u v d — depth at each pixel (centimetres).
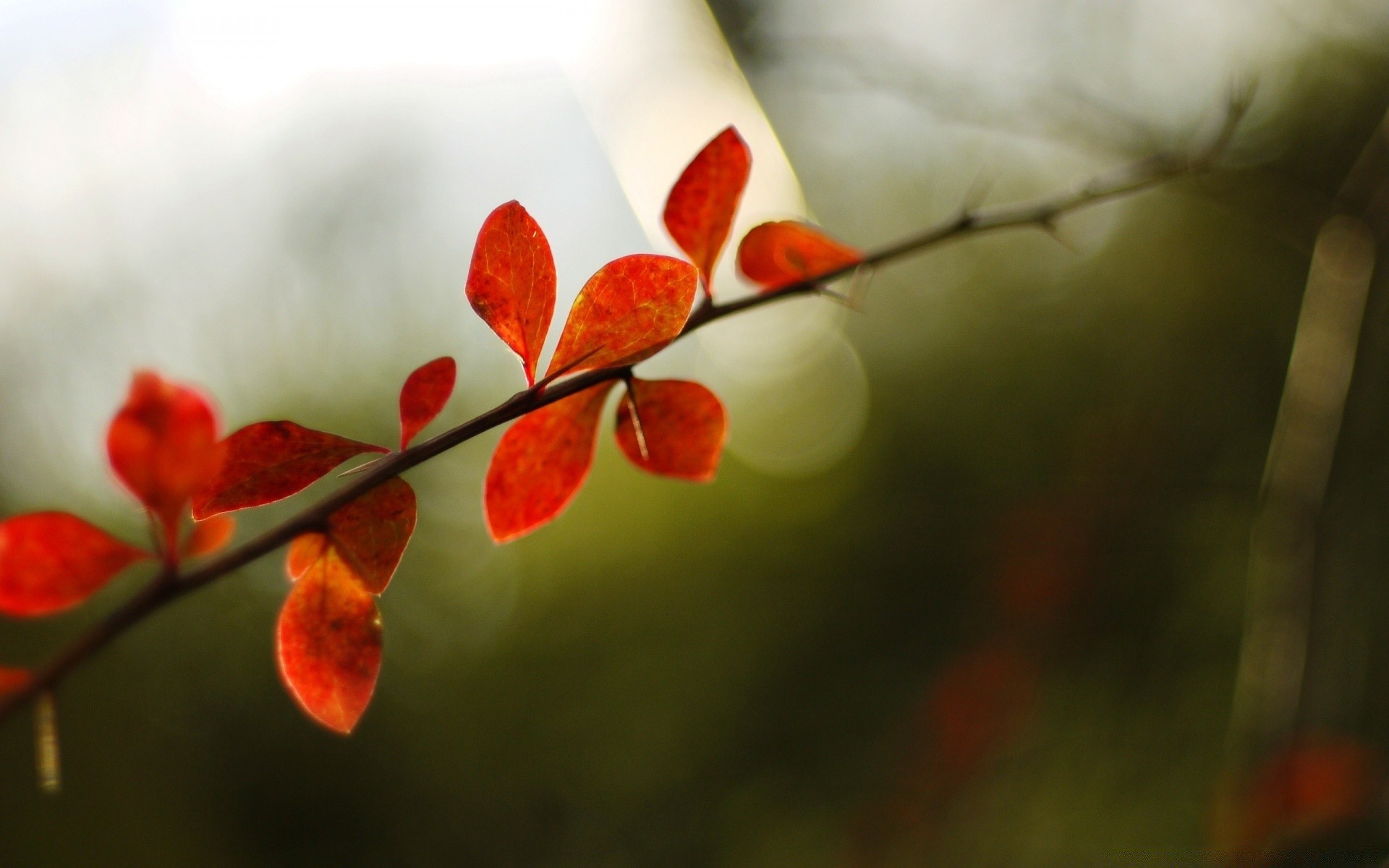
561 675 241
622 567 252
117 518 216
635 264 44
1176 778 135
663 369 196
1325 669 75
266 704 235
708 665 223
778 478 239
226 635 236
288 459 43
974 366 221
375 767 236
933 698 158
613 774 222
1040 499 166
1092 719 142
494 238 43
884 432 229
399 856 227
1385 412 85
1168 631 144
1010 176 213
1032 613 152
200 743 226
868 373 238
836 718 195
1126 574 150
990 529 184
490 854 223
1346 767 68
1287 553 73
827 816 181
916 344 235
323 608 43
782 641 215
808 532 228
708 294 46
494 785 231
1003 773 144
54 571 42
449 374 43
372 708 242
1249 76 125
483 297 43
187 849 213
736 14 124
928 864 146
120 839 200
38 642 201
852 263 48
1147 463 161
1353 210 73
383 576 43
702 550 241
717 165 46
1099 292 200
